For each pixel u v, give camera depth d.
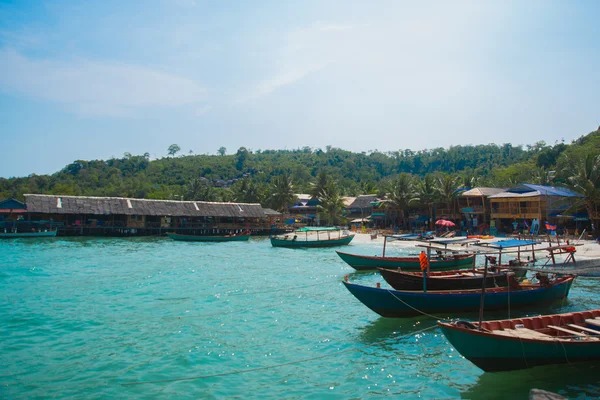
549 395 10.02
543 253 38.72
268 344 15.91
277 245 54.84
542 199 51.50
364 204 87.19
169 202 74.81
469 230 58.47
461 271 23.19
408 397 11.76
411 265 31.02
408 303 18.22
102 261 39.31
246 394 11.98
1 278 29.75
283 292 24.91
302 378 13.02
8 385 12.44
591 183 46.16
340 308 21.08
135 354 14.88
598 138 79.81
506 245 21.98
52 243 57.34
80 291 25.23
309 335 16.94
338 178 152.75
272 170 167.38
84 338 16.55
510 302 19.22
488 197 56.84
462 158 164.38
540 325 13.97
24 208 64.88
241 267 35.59
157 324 18.41
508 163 138.38
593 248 39.53
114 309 20.97
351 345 15.80
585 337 12.85
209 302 22.44
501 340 12.15
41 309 20.95
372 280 29.11
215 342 16.11
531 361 12.60
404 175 71.38
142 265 36.62
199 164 178.62
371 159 195.88
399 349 15.38
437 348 15.45
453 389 12.19
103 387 12.36
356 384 12.59
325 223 85.56
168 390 12.19
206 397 11.77
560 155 79.38
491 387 12.25
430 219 67.50
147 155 187.25
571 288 25.62
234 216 78.56
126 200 70.94
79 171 146.50
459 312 18.92
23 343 15.96
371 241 60.06
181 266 36.09
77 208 65.44
